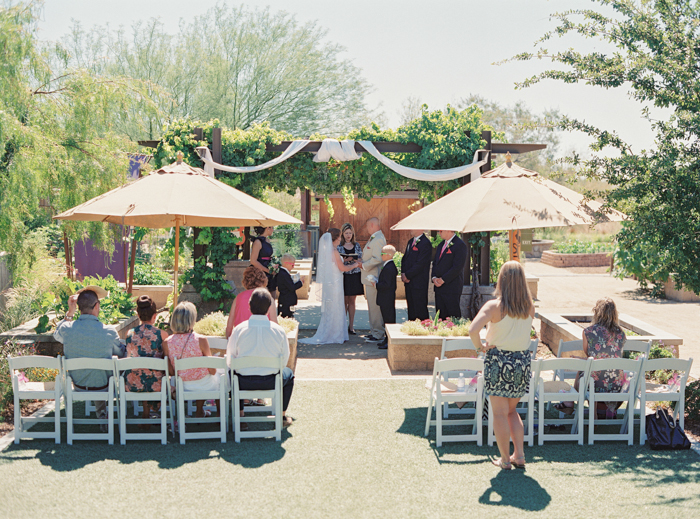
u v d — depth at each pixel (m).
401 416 6.15
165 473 4.71
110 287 9.45
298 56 25.48
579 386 5.50
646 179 5.72
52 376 6.96
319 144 11.09
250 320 5.59
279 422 5.46
